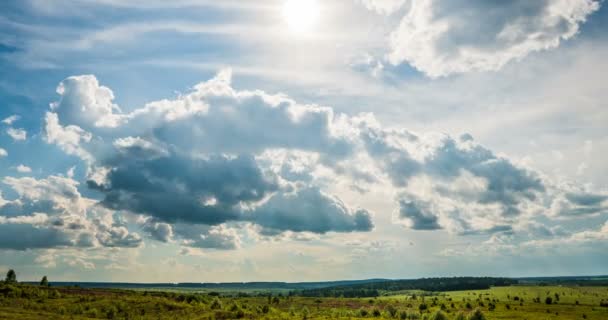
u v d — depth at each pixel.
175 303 187.00
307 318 168.38
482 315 174.25
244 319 161.38
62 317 133.00
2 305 155.38
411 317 184.00
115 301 179.38
